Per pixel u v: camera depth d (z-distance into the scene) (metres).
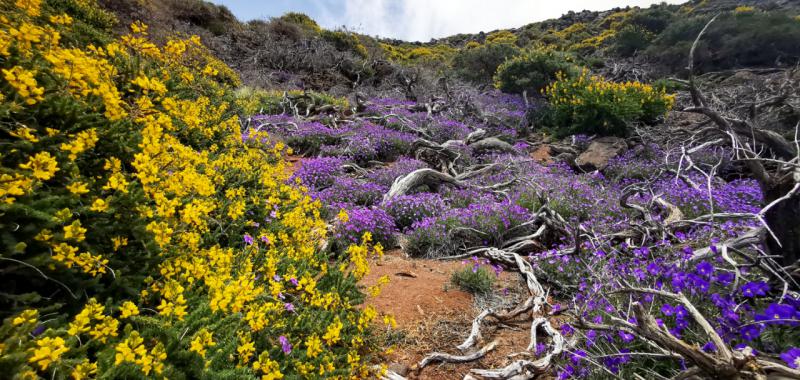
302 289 2.99
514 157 11.05
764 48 20.20
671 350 2.17
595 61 25.84
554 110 15.46
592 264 4.24
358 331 2.95
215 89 8.73
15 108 2.08
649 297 2.80
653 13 33.97
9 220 1.75
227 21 22.94
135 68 3.96
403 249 5.64
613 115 12.21
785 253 3.00
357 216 5.69
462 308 3.93
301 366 2.27
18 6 2.53
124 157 2.70
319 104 16.02
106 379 1.57
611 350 2.63
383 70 25.06
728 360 1.83
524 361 2.98
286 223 3.48
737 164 8.11
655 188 7.52
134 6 16.11
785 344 2.24
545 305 4.05
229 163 4.42
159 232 2.12
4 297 1.72
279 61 22.08
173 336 1.88
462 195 7.87
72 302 1.96
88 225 2.12
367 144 10.93
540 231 5.84
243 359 2.13
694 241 4.51
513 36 46.47
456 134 13.38
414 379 2.89
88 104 2.63
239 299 2.03
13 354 1.30
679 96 15.28
